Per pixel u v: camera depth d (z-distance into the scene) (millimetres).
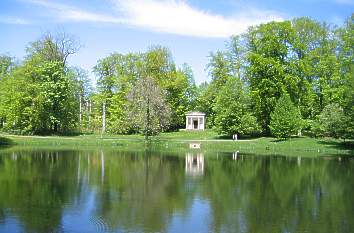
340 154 56031
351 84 58125
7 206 22141
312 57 71875
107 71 93812
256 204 23656
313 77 73438
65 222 19250
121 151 58062
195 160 46938
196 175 34719
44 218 19875
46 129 79688
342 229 18703
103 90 93688
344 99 62438
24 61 80375
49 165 39594
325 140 67062
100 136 78938
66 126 80875
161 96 72875
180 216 20641
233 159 48500
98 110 97062
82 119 95688
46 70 77250
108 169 37625
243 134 75188
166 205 23062
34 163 40969
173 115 91500
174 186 29172
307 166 41719
